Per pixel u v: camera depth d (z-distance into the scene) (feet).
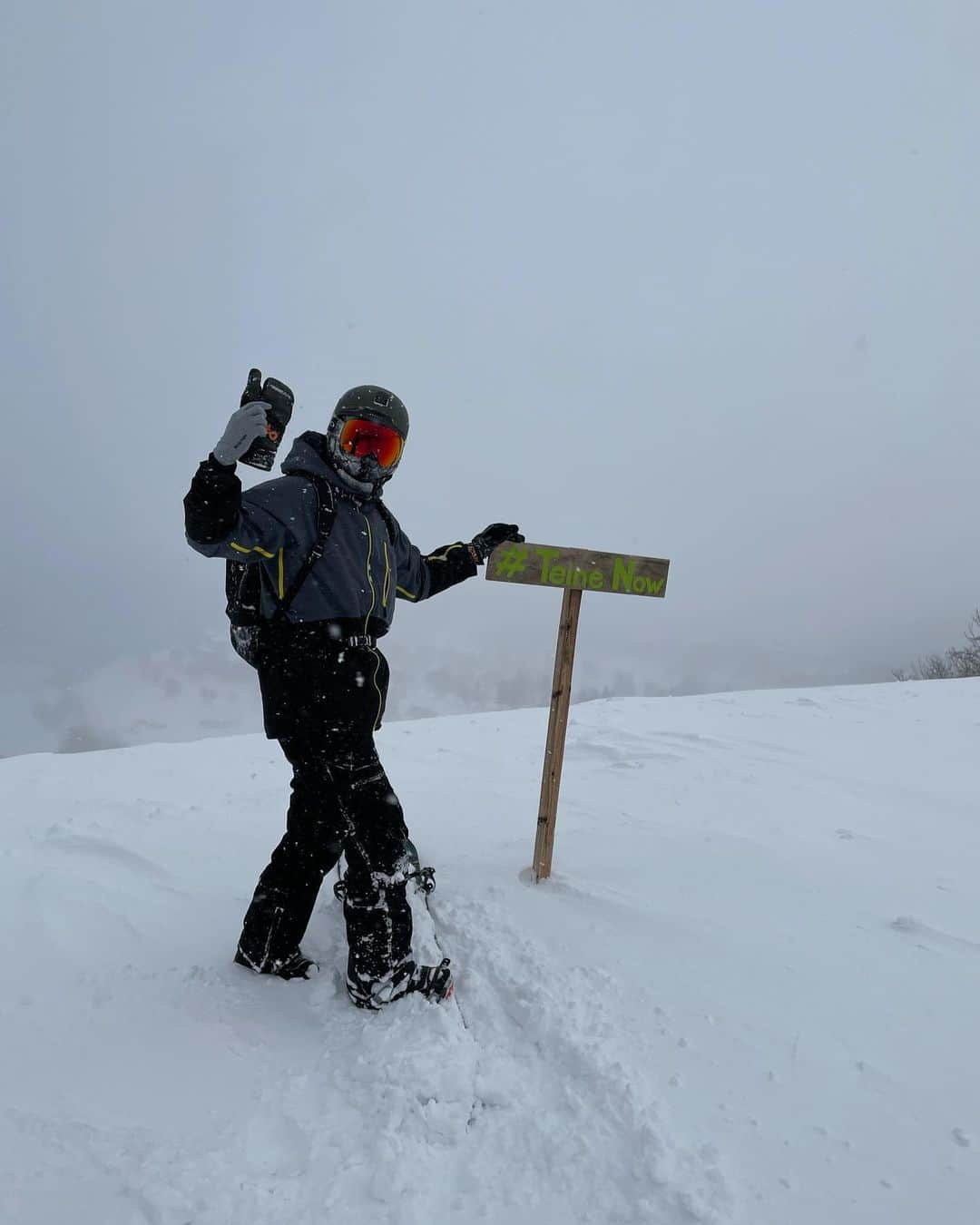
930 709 20.27
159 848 11.19
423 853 10.64
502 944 8.00
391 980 7.20
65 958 8.35
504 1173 5.56
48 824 12.51
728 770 14.88
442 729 19.44
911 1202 5.17
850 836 11.32
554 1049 6.57
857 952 7.97
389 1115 5.94
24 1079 6.57
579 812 12.57
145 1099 6.32
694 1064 6.36
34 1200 5.35
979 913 8.89
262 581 7.27
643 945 8.00
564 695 9.48
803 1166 5.45
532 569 9.37
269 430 6.65
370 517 7.65
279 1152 5.78
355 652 7.30
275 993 7.66
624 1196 5.28
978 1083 6.17
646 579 9.90
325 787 7.36
